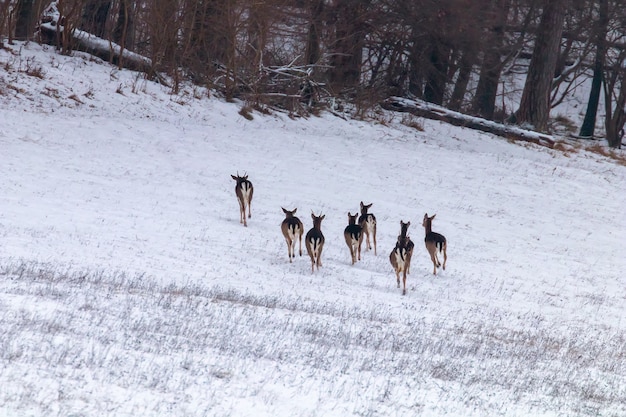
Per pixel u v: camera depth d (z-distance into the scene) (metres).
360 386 36.06
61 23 147.00
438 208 114.06
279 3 161.00
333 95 169.38
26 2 146.50
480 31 189.12
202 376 33.78
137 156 111.62
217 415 29.02
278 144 131.75
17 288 47.34
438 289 75.88
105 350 35.28
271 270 73.44
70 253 66.75
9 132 108.25
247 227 91.75
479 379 40.75
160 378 32.31
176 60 156.88
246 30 162.25
